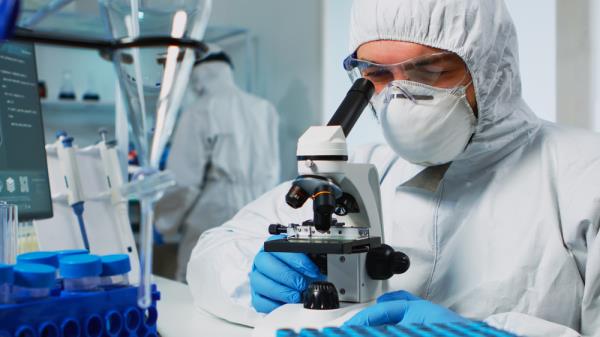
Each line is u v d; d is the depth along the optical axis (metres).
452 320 0.84
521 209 1.17
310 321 0.86
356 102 0.95
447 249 1.20
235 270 1.16
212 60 3.31
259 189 3.36
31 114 1.17
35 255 0.80
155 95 0.62
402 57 1.11
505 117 1.20
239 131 3.28
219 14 4.34
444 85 1.11
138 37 0.58
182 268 3.35
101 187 1.30
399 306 0.87
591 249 1.04
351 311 0.90
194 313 1.18
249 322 1.07
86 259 0.77
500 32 1.13
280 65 3.96
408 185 1.26
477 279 1.16
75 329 0.73
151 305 0.81
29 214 1.13
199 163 3.23
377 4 1.11
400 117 1.10
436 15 1.07
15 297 0.71
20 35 0.54
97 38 0.60
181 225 3.37
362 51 1.15
